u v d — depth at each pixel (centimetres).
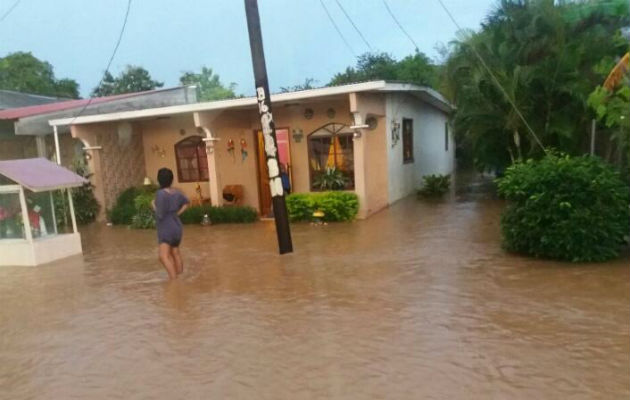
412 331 502
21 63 3278
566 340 462
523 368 411
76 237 1038
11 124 1667
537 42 1195
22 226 952
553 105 1224
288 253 896
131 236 1232
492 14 1324
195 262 880
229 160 1426
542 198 723
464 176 2233
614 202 716
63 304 682
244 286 707
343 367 431
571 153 1203
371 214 1276
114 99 1714
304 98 1205
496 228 1004
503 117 1291
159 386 421
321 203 1197
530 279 653
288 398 385
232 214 1305
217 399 391
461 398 370
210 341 511
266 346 488
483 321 518
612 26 1225
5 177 951
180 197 773
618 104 924
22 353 516
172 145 1529
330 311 576
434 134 1984
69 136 1681
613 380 386
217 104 1279
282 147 1384
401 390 386
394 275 712
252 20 874
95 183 1477
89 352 506
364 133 1223
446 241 913
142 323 580
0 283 824
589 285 616
